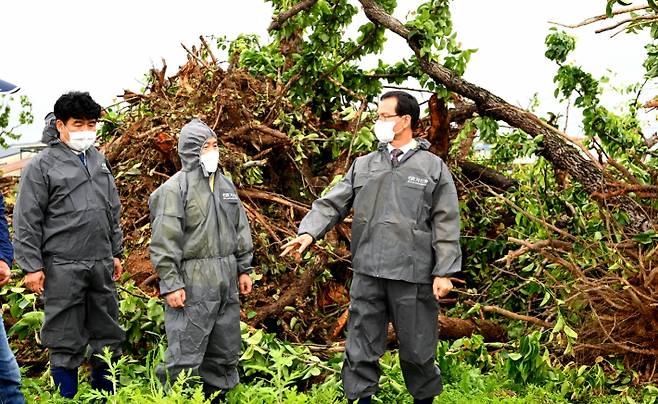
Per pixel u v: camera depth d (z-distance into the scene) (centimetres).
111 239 462
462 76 669
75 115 430
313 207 439
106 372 455
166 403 351
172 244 411
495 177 737
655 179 562
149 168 627
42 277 431
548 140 646
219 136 627
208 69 672
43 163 434
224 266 425
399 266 409
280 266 597
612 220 575
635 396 501
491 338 600
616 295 520
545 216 643
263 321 576
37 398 421
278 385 404
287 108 699
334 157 706
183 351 412
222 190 435
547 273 561
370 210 420
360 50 743
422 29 664
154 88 699
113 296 455
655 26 572
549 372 520
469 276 700
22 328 498
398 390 475
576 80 638
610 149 648
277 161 675
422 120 750
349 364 425
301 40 791
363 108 704
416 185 416
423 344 418
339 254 627
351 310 429
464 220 687
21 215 425
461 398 474
